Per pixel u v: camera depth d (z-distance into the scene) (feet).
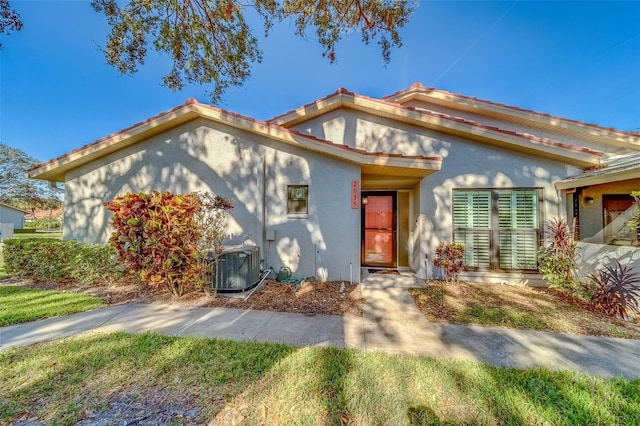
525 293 22.18
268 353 12.04
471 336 14.23
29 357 11.68
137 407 8.73
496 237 26.27
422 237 27.30
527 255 25.71
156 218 19.17
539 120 29.17
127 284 23.66
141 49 21.06
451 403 8.93
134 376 10.34
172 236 19.16
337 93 28.07
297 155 25.75
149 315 16.90
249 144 26.61
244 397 9.15
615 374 10.78
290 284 23.25
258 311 17.69
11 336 13.80
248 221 26.37
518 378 10.27
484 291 22.66
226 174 26.96
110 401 9.01
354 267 24.67
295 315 17.01
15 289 22.47
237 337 13.78
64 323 15.56
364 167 24.31
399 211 32.17
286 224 25.75
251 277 22.18
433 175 27.35
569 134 29.73
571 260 21.48
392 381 10.05
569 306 19.02
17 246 25.76
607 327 15.43
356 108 29.22
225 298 20.18
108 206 19.44
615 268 19.07
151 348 12.43
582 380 10.19
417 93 31.76
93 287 23.02
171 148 27.96
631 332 14.79
